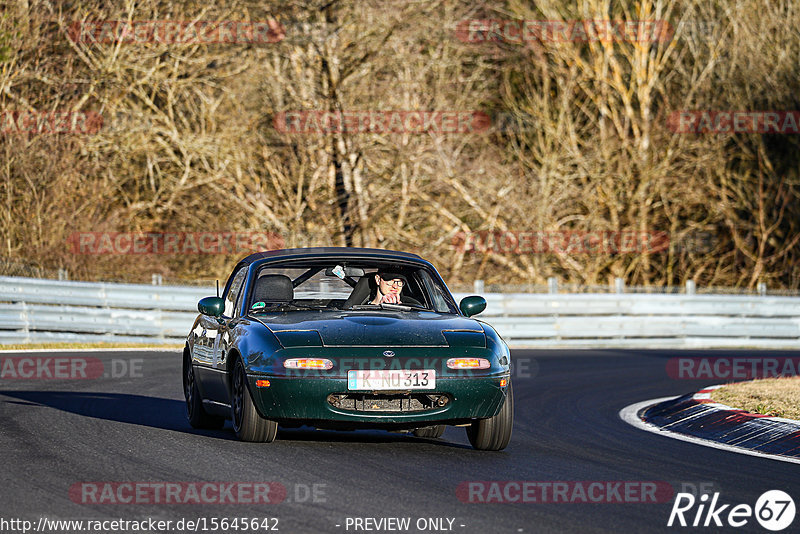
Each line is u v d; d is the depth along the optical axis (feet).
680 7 443.32
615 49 444.14
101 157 332.19
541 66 434.30
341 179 357.00
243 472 83.66
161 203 355.56
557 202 409.49
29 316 225.35
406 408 92.99
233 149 350.02
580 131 442.91
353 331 95.25
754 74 422.82
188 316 246.06
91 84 326.03
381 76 372.58
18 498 73.51
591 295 276.00
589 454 98.89
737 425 113.60
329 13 354.13
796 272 428.15
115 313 238.27
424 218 395.14
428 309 108.78
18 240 300.61
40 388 146.51
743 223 424.87
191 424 112.78
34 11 318.24
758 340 286.87
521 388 167.22
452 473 85.56
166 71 353.72
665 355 242.99
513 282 401.90
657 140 422.82
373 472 84.79
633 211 414.41
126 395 140.97
